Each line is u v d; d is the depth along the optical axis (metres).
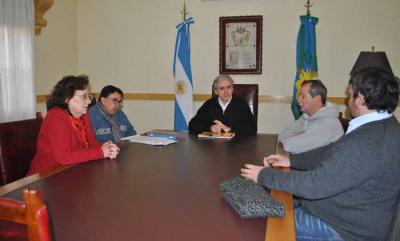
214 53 3.96
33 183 1.26
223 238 0.83
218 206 1.04
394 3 3.46
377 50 3.55
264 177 1.20
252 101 3.22
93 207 1.02
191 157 1.69
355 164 1.06
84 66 4.34
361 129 1.13
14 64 3.03
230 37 3.88
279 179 1.16
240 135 2.40
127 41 4.20
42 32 3.65
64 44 4.04
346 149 1.09
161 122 4.23
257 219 0.94
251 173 1.26
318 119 1.95
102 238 0.82
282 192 1.18
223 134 2.32
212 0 3.88
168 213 0.98
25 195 0.56
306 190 1.10
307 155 1.51
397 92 1.13
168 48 4.09
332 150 1.21
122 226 0.89
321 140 1.84
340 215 1.17
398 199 1.07
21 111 3.12
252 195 1.02
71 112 1.77
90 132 1.93
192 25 3.97
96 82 4.34
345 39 3.61
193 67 4.02
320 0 3.62
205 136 2.29
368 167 1.06
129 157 1.68
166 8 4.04
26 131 1.79
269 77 3.85
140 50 4.18
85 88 1.78
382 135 1.09
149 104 4.24
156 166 1.51
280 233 0.86
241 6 3.83
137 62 4.20
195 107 4.08
